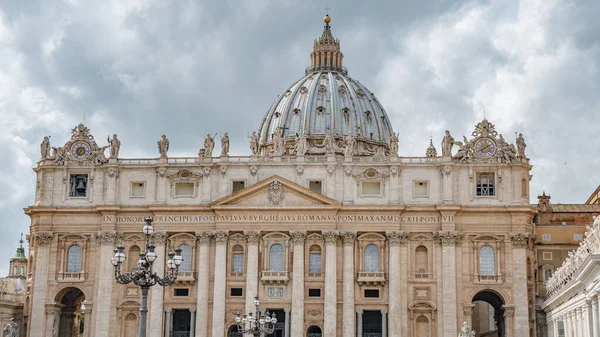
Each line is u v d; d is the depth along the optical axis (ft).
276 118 636.07
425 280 377.91
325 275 377.91
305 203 384.27
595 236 229.25
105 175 399.44
